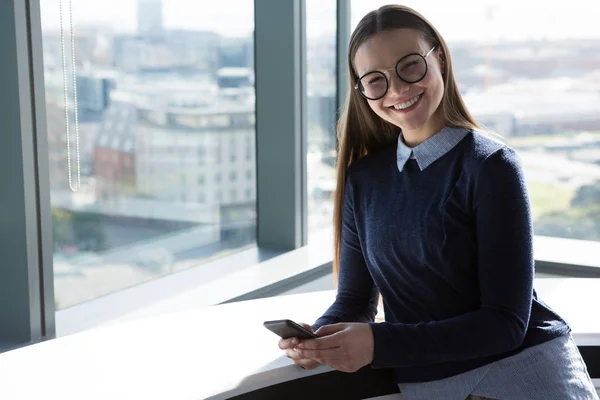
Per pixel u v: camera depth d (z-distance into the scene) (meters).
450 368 1.66
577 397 1.62
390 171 1.77
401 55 1.66
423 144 1.70
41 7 2.65
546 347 1.64
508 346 1.58
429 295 1.68
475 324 1.57
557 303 2.23
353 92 1.83
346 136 1.90
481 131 1.68
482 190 1.58
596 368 1.96
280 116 3.72
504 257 1.56
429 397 1.69
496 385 1.62
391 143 1.86
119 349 1.91
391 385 1.84
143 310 2.93
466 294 1.66
